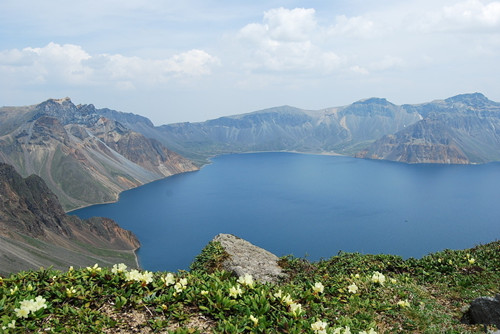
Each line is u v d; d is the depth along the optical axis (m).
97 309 10.19
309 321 10.38
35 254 150.00
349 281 15.95
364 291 15.06
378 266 21.12
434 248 178.12
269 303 10.74
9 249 140.75
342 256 23.98
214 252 23.28
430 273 19.80
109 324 9.45
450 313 14.40
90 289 10.91
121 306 10.30
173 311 10.24
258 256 23.50
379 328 12.02
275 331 9.48
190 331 9.05
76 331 9.01
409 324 12.45
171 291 11.04
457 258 21.33
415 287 17.16
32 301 9.10
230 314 10.20
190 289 11.25
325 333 9.42
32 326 8.80
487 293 16.84
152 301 10.67
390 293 15.23
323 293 13.35
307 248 181.88
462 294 16.80
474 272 19.50
